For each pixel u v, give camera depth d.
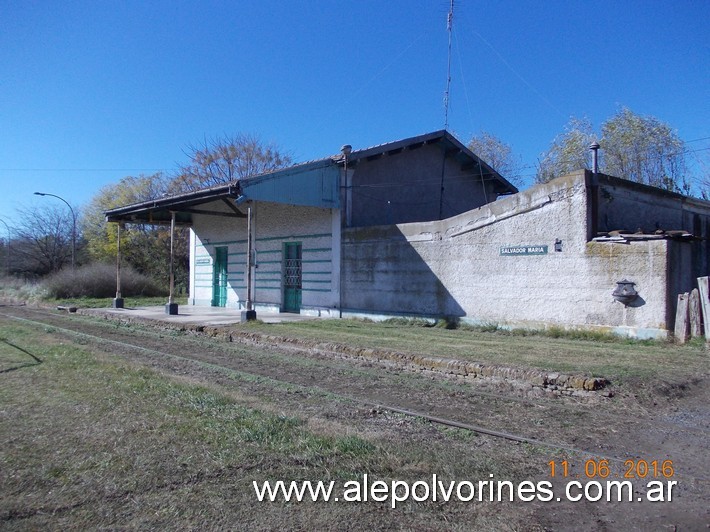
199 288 24.95
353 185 18.27
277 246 20.44
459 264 14.76
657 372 8.51
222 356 11.59
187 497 4.20
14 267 45.72
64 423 5.91
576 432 6.26
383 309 16.50
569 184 12.62
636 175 30.09
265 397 7.55
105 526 3.78
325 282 18.33
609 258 11.98
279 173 16.05
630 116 31.11
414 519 4.02
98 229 46.09
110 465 4.75
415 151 20.34
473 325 14.32
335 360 11.06
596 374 8.17
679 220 16.09
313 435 5.60
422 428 6.29
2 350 11.13
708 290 10.84
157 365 10.21
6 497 4.19
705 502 4.48
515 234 13.59
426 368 9.73
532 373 8.44
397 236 16.22
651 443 5.92
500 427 6.44
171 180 43.78
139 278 32.28
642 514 4.25
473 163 22.30
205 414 6.27
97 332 15.71
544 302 13.03
